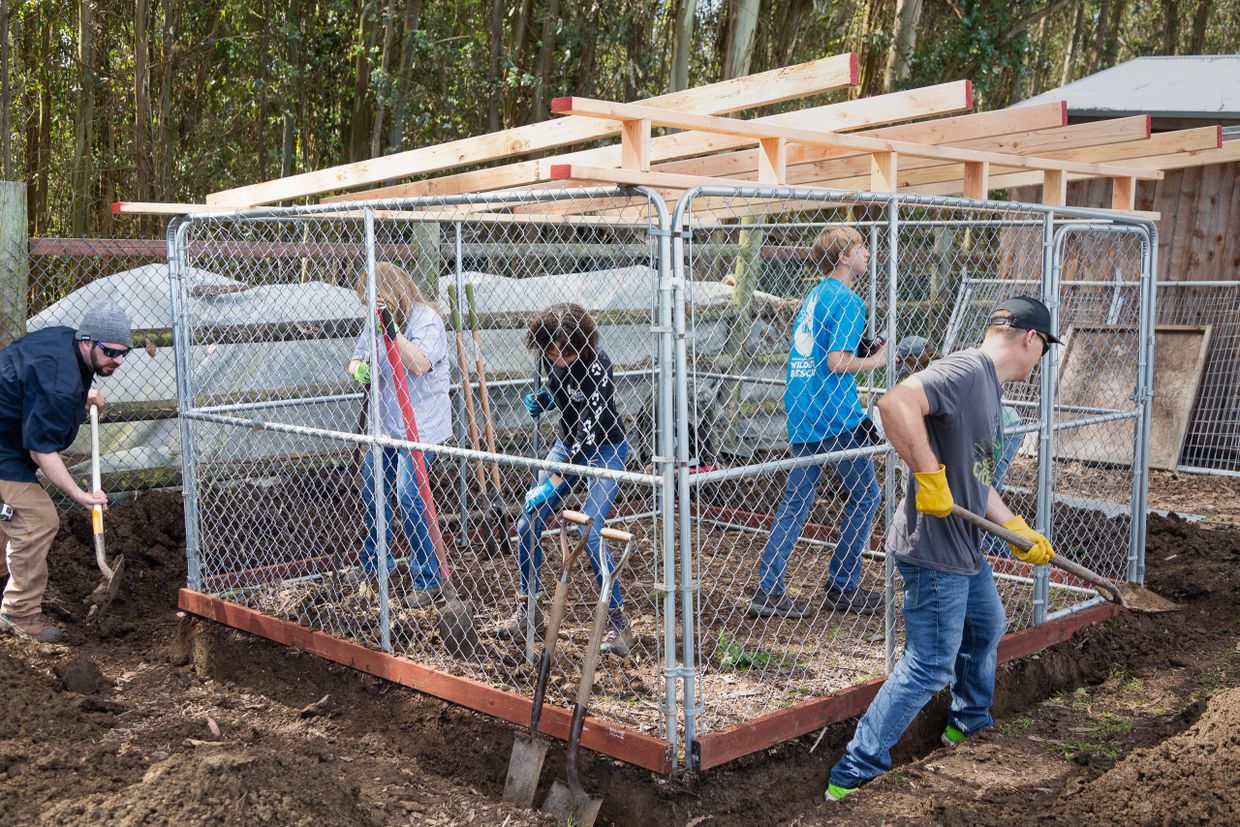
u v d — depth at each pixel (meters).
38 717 4.17
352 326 7.45
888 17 17.77
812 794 3.97
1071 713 4.62
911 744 4.44
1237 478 9.24
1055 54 25.77
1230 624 5.61
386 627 4.67
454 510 6.78
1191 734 4.02
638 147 3.79
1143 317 5.73
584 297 8.23
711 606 5.55
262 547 6.46
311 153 15.89
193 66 14.45
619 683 4.36
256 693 4.98
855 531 5.45
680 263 3.44
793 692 4.32
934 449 3.77
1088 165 5.77
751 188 3.64
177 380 5.54
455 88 14.96
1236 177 9.77
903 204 4.22
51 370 4.89
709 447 8.16
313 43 15.01
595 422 4.50
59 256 7.26
